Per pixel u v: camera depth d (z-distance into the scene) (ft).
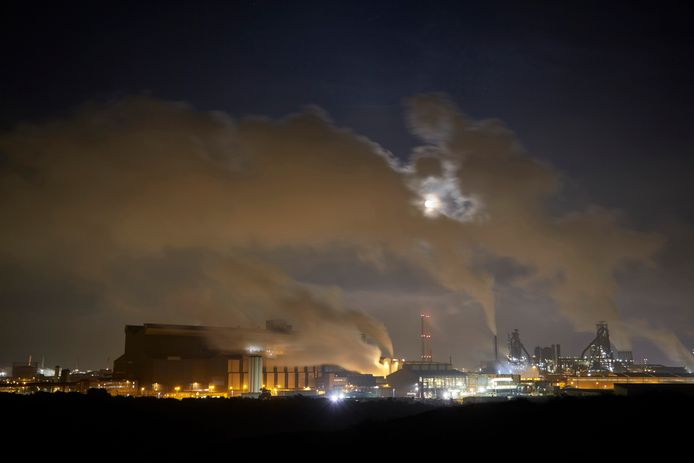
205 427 258.57
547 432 161.38
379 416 299.17
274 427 266.98
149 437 233.35
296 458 165.48
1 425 230.48
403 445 164.96
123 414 270.87
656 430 152.15
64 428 234.17
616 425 159.94
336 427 268.21
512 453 146.72
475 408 208.44
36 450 203.82
